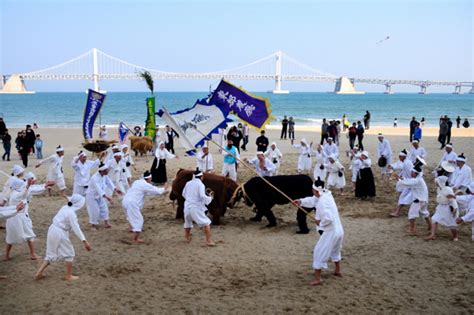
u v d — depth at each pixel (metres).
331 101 129.25
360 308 7.20
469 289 7.86
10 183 9.09
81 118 60.56
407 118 61.94
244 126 24.83
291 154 23.73
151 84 23.20
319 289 7.88
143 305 7.34
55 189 15.66
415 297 7.58
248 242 10.38
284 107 95.56
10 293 7.73
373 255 9.48
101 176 11.34
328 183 14.86
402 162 13.08
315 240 10.49
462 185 12.02
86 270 8.74
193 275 8.52
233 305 7.33
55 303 7.39
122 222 12.01
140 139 22.73
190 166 20.03
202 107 13.12
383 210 12.95
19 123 52.41
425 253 9.57
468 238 10.51
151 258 9.39
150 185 10.64
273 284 8.11
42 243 10.31
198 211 10.02
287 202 11.44
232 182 11.86
